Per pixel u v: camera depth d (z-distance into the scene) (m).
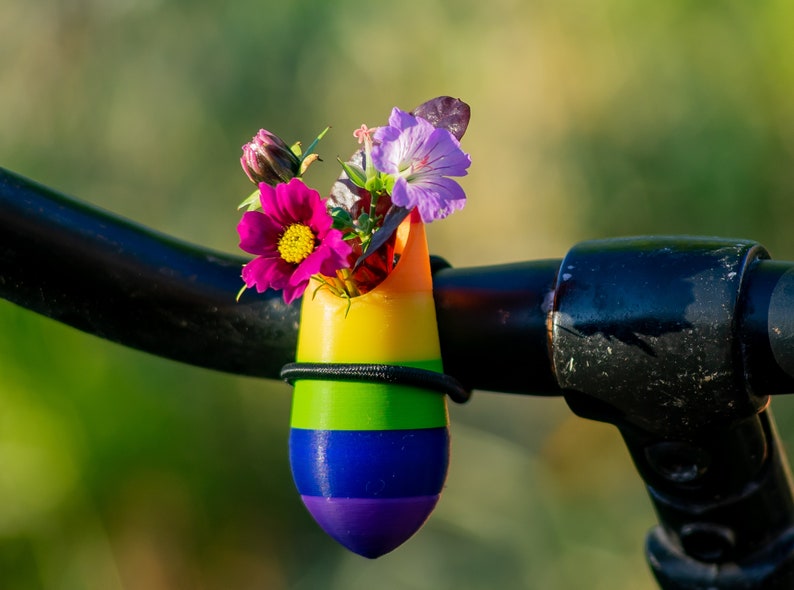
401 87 4.87
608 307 0.91
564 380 0.93
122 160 4.94
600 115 4.63
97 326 1.06
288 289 0.88
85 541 3.54
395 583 3.93
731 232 4.32
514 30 4.82
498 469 4.23
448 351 0.97
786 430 3.89
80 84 5.00
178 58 4.94
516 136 4.79
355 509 0.90
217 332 1.05
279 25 4.87
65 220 1.04
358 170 0.93
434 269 1.01
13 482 3.46
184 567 3.75
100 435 3.62
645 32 4.56
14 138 4.97
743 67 4.37
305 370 0.92
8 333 3.54
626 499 4.23
